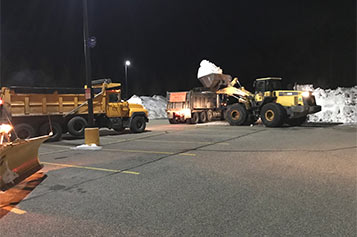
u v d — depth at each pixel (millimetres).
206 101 24000
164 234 3469
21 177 5406
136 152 9555
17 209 4488
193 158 8211
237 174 6266
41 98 13047
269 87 18234
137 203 4594
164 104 35031
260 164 7207
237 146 10242
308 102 17125
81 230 3660
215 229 3562
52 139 13375
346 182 5473
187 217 3965
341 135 12664
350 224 3609
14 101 12312
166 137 13766
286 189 5105
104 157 8797
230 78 21250
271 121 17359
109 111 15266
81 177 6387
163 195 4957
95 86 15438
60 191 5375
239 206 4324
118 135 15531
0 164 4836
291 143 10641
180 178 6055
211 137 13172
